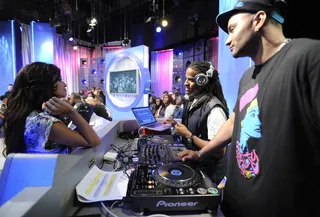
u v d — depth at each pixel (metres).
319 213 0.54
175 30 7.00
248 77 0.77
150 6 6.95
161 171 0.71
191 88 1.20
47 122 0.88
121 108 4.67
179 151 0.99
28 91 0.94
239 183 0.69
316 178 0.54
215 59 6.26
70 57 10.06
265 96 0.62
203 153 0.88
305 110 0.54
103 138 1.07
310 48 0.54
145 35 8.09
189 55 7.36
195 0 6.03
